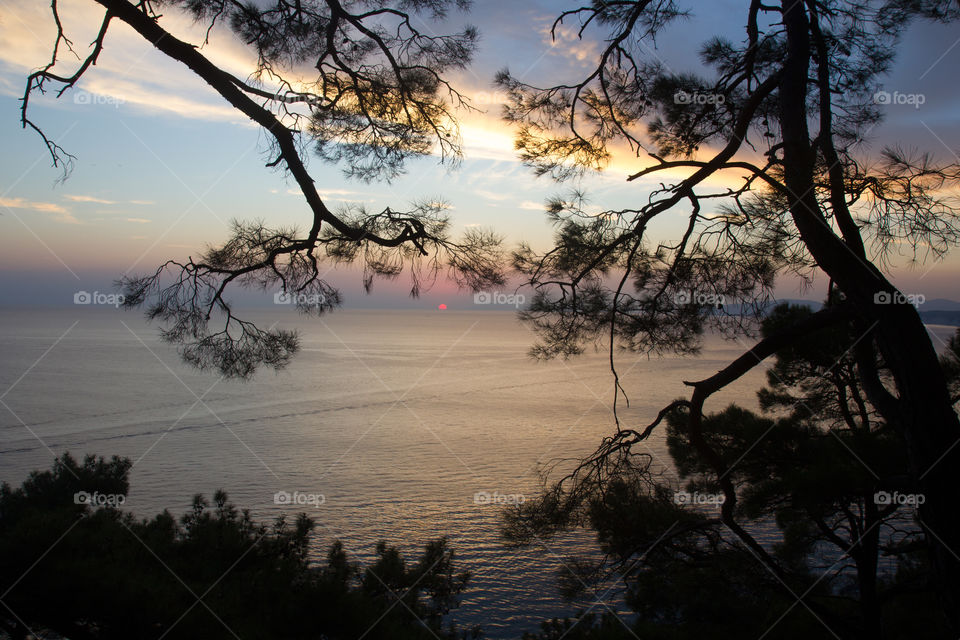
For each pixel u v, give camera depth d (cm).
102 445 5591
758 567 743
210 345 493
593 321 521
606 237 509
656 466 943
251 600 523
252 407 8231
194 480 4288
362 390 10212
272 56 538
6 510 725
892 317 474
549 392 9925
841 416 884
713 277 512
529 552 2612
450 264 492
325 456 5203
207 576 561
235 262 486
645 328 520
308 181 446
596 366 14288
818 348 799
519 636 1962
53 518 470
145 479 4284
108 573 434
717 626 796
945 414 470
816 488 594
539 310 516
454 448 5522
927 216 495
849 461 643
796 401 932
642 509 653
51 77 448
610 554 715
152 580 472
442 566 926
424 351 19650
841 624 725
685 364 14288
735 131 517
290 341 513
